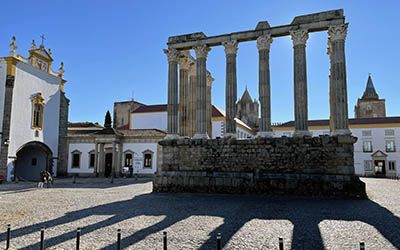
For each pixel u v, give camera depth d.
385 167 58.47
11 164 35.91
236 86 23.70
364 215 13.07
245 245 8.82
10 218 12.73
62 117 44.59
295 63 21.86
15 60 36.88
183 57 27.30
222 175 22.08
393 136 58.97
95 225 11.41
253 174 21.34
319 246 8.66
